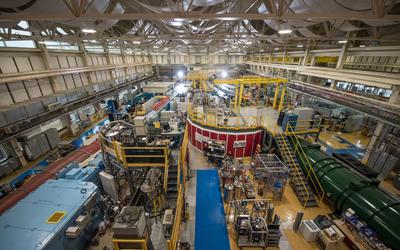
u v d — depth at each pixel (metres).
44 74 14.86
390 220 6.44
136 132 10.64
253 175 11.23
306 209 9.13
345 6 6.20
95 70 23.28
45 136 15.16
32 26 9.90
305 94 15.96
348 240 7.06
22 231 5.74
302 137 13.27
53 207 6.70
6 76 11.80
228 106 19.03
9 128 11.67
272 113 16.27
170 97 21.45
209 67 38.16
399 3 7.36
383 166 11.32
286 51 22.03
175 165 9.95
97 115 22.92
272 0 5.49
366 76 10.68
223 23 13.26
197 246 7.32
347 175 8.70
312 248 7.25
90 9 6.55
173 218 6.77
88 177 9.18
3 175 12.39
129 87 29.42
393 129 11.12
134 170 9.42
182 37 13.00
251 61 35.72
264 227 7.14
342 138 16.72
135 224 5.16
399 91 9.28
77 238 6.71
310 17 5.43
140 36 13.10
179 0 5.48
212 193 10.23
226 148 13.32
